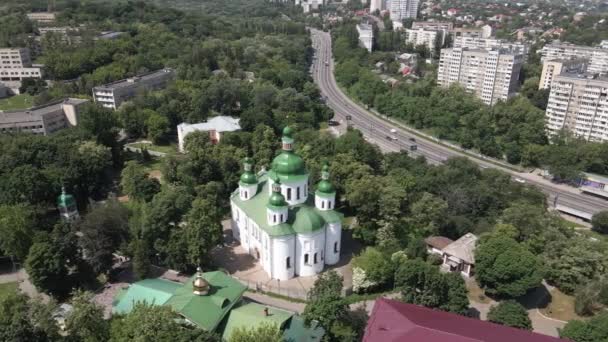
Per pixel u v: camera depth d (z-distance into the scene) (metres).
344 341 93.88
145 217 124.81
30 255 109.75
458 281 105.44
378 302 88.31
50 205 153.62
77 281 117.31
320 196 127.44
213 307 95.50
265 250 125.06
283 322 94.44
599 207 188.25
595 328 92.69
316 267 126.75
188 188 156.75
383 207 139.38
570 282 121.69
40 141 168.25
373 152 192.50
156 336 79.69
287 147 127.38
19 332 79.62
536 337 77.25
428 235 143.88
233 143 197.62
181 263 122.50
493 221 149.88
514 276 113.12
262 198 135.62
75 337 85.75
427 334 75.75
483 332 77.19
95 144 181.75
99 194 175.88
